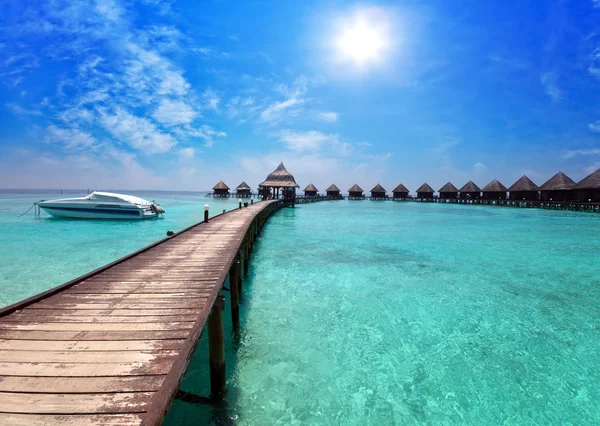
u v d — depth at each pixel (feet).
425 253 43.65
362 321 21.97
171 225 69.87
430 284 29.99
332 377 15.79
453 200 187.62
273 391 14.65
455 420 13.06
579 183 128.47
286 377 15.69
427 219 94.27
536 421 13.05
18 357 9.20
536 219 96.22
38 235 56.29
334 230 66.23
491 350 18.48
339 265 36.50
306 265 36.37
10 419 6.77
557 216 106.83
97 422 6.77
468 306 24.82
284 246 47.57
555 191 142.92
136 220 75.82
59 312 12.62
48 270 34.27
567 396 14.60
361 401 14.11
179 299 14.38
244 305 24.53
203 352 18.01
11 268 34.94
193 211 111.86
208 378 15.53
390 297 26.48
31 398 7.44
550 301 26.07
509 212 124.67
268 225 74.90
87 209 74.49
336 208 143.33
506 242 53.47
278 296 26.48
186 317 12.39
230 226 39.83
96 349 9.82
